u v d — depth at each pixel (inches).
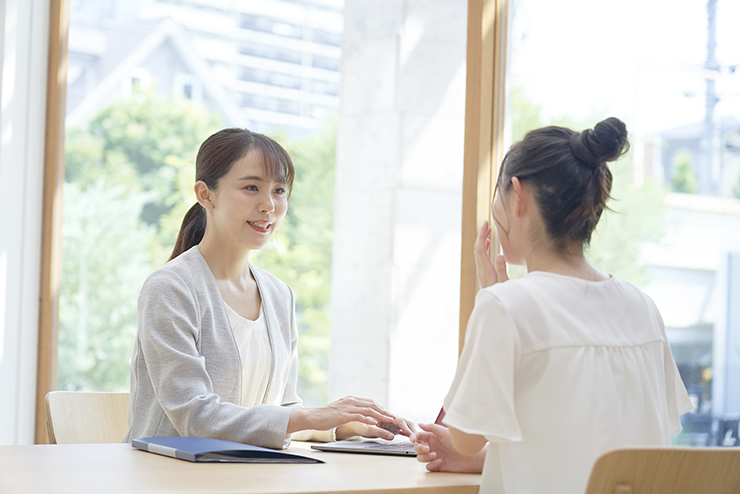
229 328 66.0
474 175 88.2
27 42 123.8
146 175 132.0
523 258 51.4
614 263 83.4
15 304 121.7
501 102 90.6
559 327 45.4
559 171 48.3
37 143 125.7
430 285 116.5
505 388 44.3
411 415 114.3
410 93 117.6
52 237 125.9
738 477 41.4
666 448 38.9
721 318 77.0
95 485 42.9
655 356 49.0
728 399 76.3
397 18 118.6
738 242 75.7
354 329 119.0
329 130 141.9
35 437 124.3
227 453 51.8
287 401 73.5
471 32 89.5
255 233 68.2
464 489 47.1
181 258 67.3
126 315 127.3
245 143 68.2
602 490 38.5
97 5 130.9
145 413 64.9
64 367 126.1
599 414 44.9
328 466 52.1
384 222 116.8
